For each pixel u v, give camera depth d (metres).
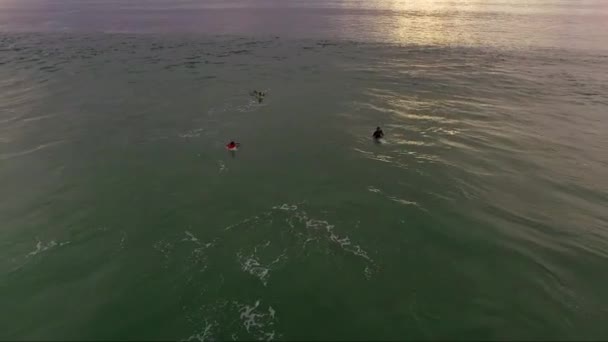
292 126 32.78
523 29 69.50
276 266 18.66
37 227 21.16
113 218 21.91
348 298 17.03
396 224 21.33
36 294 17.30
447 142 30.19
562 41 60.28
